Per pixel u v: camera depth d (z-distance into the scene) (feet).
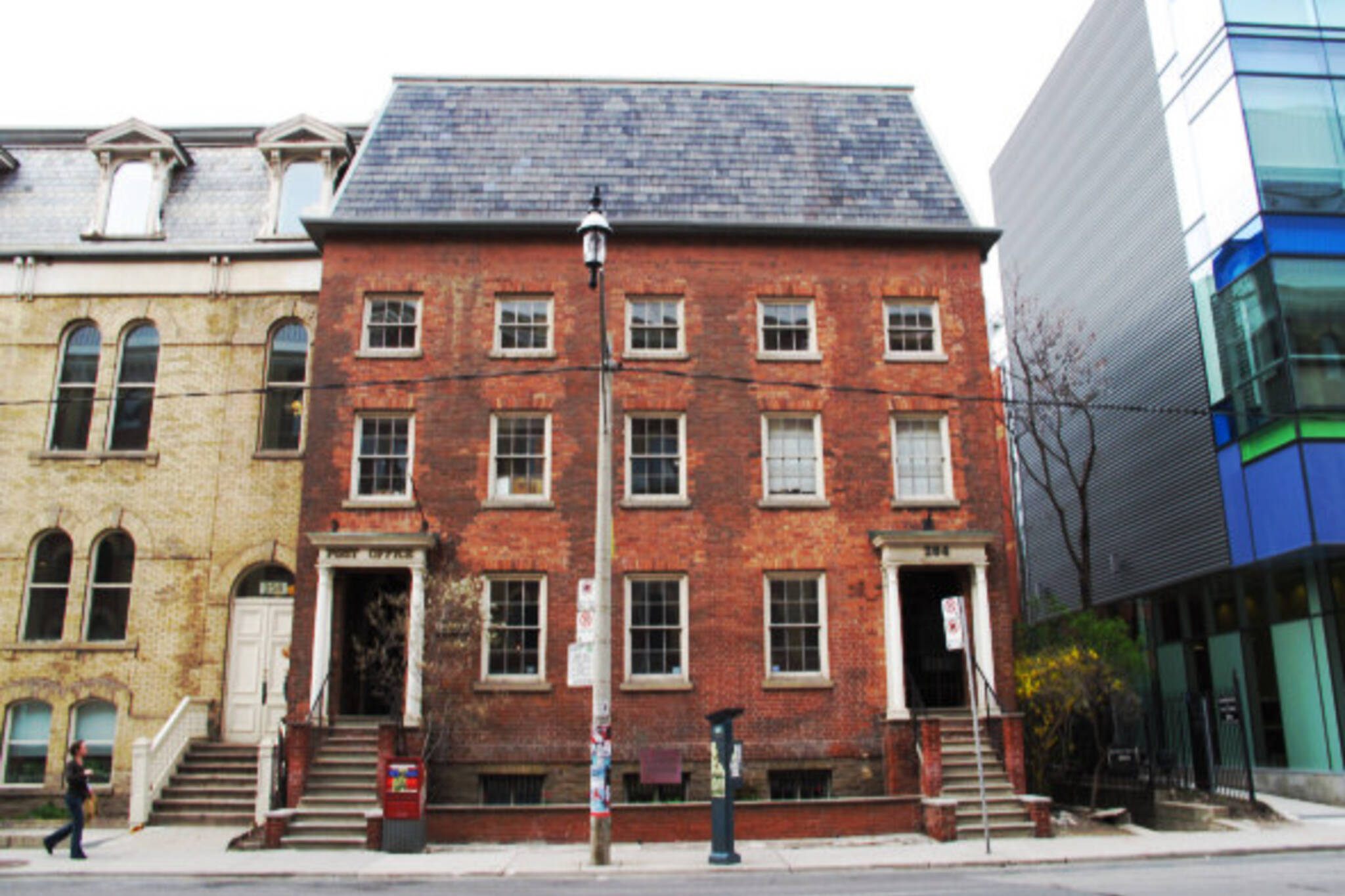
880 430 73.82
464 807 57.36
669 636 70.18
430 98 82.53
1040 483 96.07
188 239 80.94
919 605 75.20
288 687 67.21
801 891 40.73
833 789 67.67
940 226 77.05
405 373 73.26
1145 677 78.69
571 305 75.10
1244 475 76.43
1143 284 91.97
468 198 76.74
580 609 52.90
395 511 70.85
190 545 74.64
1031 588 118.11
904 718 66.49
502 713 67.67
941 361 75.36
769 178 79.20
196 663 72.79
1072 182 106.93
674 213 76.79
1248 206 75.46
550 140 80.43
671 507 71.67
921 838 57.72
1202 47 81.97
